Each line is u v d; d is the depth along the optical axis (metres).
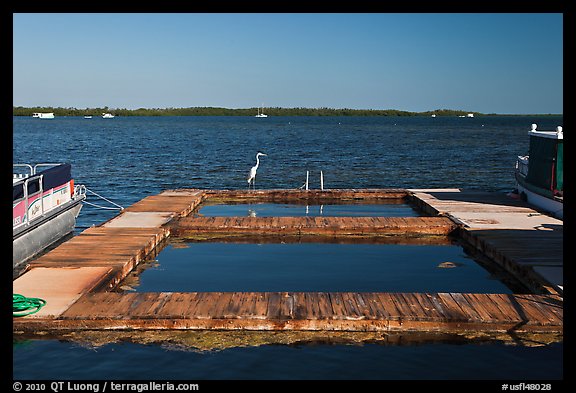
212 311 8.37
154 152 49.47
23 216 12.82
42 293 9.20
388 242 14.66
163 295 9.15
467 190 22.20
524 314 8.28
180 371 6.93
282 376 6.82
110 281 10.15
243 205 20.78
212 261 12.66
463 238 14.47
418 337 7.96
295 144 61.94
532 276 10.15
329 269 12.02
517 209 17.44
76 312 8.31
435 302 8.81
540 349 7.52
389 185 28.55
